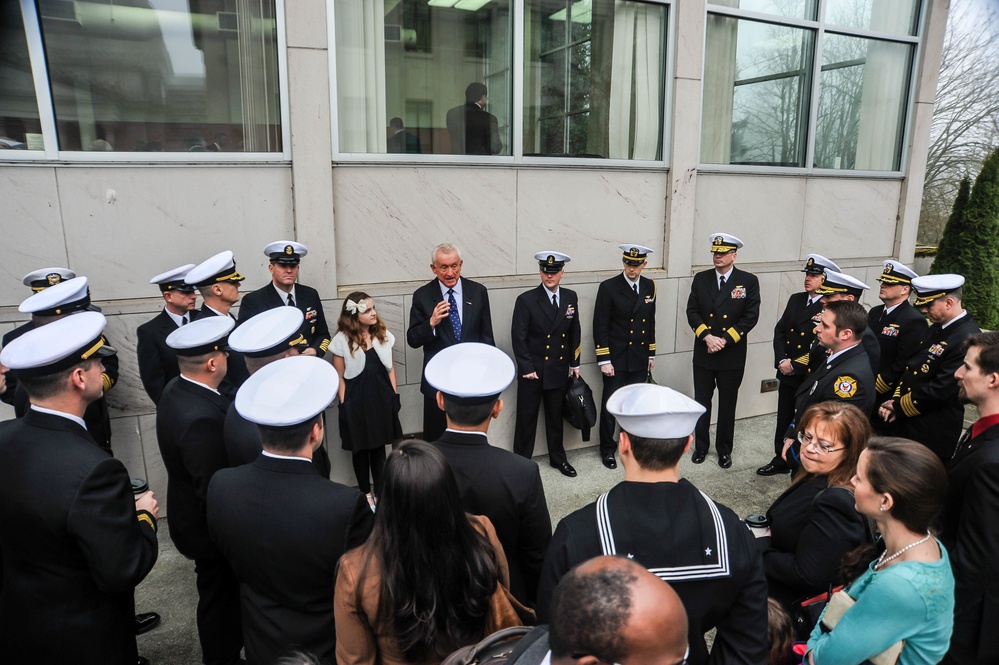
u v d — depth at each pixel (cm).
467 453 206
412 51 459
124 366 405
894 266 441
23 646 188
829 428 213
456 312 448
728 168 571
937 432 382
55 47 382
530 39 489
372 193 452
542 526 210
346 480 468
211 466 241
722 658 154
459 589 155
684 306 565
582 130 523
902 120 662
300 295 413
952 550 213
